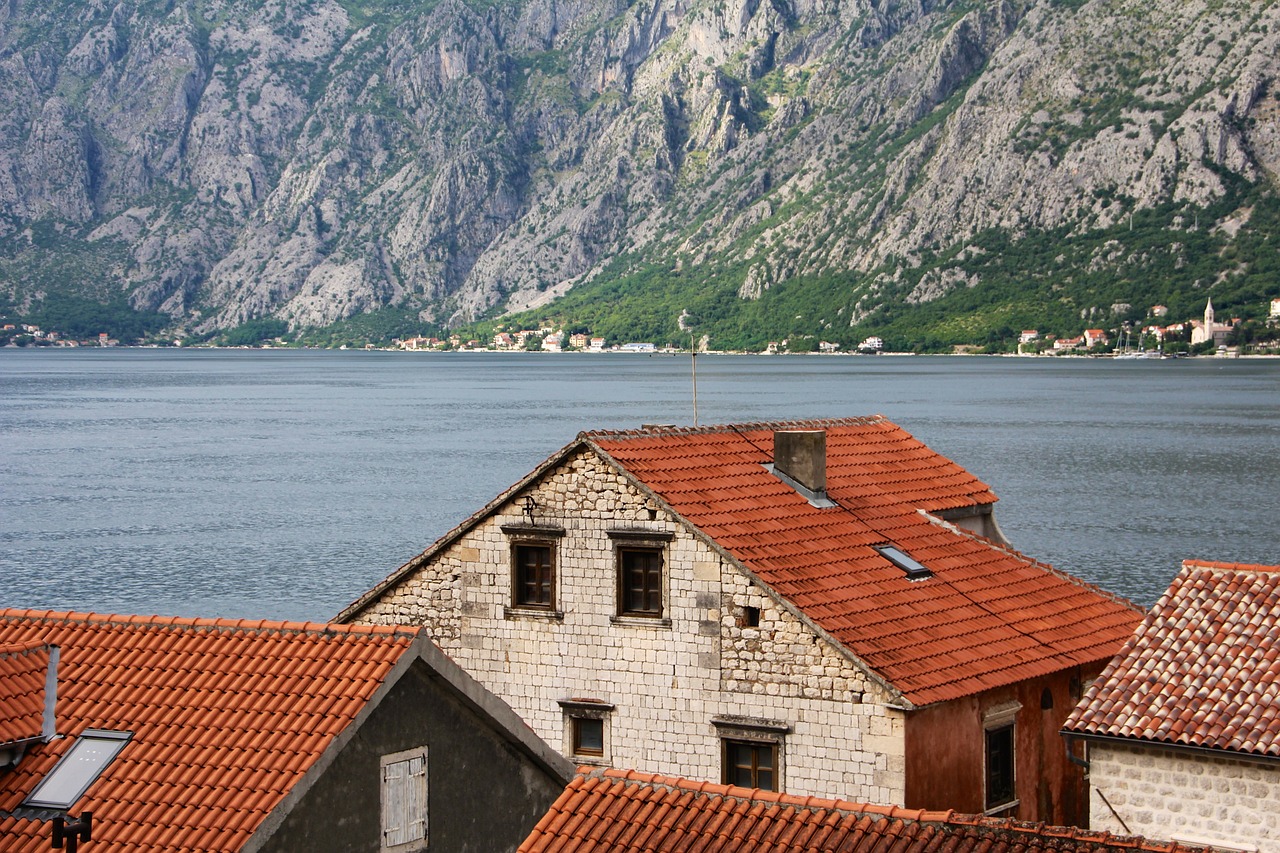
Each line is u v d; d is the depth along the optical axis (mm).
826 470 49812
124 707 29000
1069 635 45500
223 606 98000
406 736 29281
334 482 171000
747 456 48969
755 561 42562
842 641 40406
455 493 158500
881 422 56062
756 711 41781
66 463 198000
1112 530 126125
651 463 45625
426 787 29594
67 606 99188
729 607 42406
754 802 29172
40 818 26750
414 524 135250
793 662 41188
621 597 44406
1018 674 42062
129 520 140750
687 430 48844
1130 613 48375
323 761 27312
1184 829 31078
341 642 29891
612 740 44250
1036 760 43188
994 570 47875
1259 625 33281
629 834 28922
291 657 29672
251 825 26156
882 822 28109
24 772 27766
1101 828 32062
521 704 45875
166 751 27797
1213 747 30500
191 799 26734
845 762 40156
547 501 45656
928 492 51969
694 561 43031
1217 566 35406
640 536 43875
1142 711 31922
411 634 29641
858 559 45156
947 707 40406
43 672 29453
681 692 43188
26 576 110875
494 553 46562
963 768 40781
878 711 39719
